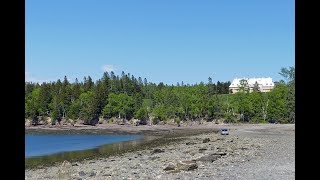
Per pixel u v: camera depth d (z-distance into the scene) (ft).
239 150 126.62
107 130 449.89
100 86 535.19
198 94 517.55
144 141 255.09
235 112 486.79
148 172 72.33
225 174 64.85
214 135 273.95
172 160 96.94
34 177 78.89
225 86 638.53
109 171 78.89
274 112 437.17
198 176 63.36
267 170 69.00
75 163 113.80
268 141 182.50
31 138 341.41
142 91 582.76
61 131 447.83
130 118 526.57
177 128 446.60
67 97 519.19
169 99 529.04
